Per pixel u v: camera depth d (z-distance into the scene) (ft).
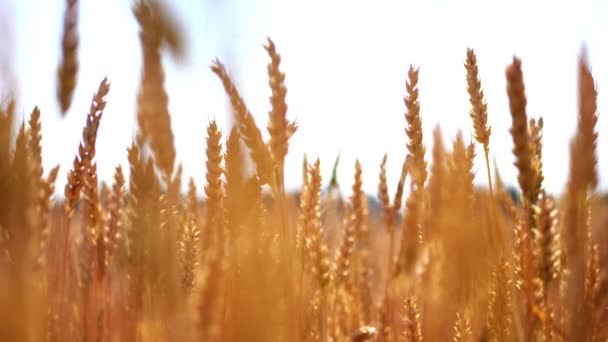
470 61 2.39
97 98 2.27
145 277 1.99
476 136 2.41
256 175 1.88
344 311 2.68
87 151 2.34
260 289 1.80
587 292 2.15
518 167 2.16
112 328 2.44
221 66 1.69
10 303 1.70
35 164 1.94
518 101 2.11
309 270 2.48
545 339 2.25
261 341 1.79
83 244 2.60
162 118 1.76
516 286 2.41
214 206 2.08
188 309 1.85
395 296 2.76
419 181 2.54
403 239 2.73
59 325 2.42
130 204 1.97
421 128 2.51
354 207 2.95
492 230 2.44
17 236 1.76
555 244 2.21
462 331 2.42
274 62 1.99
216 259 1.78
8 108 1.77
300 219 2.49
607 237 2.12
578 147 2.02
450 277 2.43
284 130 2.04
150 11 1.67
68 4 2.01
